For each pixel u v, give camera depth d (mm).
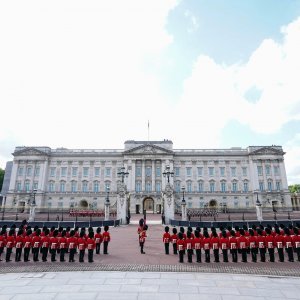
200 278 12906
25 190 86875
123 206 42531
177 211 70188
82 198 86750
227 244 16547
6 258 16547
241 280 12578
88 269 14570
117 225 39688
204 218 51062
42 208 83938
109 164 89750
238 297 10453
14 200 86188
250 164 88562
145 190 86375
